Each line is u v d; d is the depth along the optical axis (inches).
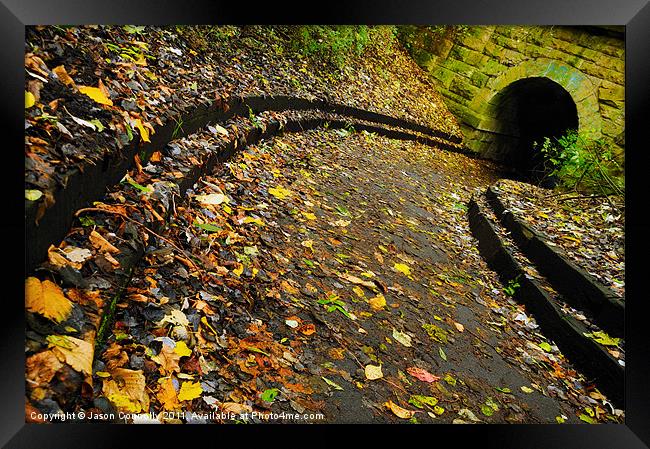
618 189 239.1
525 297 155.7
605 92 407.5
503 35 471.5
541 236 175.6
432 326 121.8
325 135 266.1
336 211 169.3
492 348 123.2
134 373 64.6
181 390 68.5
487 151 505.7
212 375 75.0
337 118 293.9
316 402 79.7
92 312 63.6
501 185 260.1
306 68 304.2
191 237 103.4
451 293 146.9
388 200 209.2
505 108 498.3
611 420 105.9
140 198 93.3
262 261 114.6
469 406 95.3
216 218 119.1
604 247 173.5
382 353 101.5
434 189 268.8
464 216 241.6
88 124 86.4
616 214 212.1
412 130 398.3
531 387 111.0
